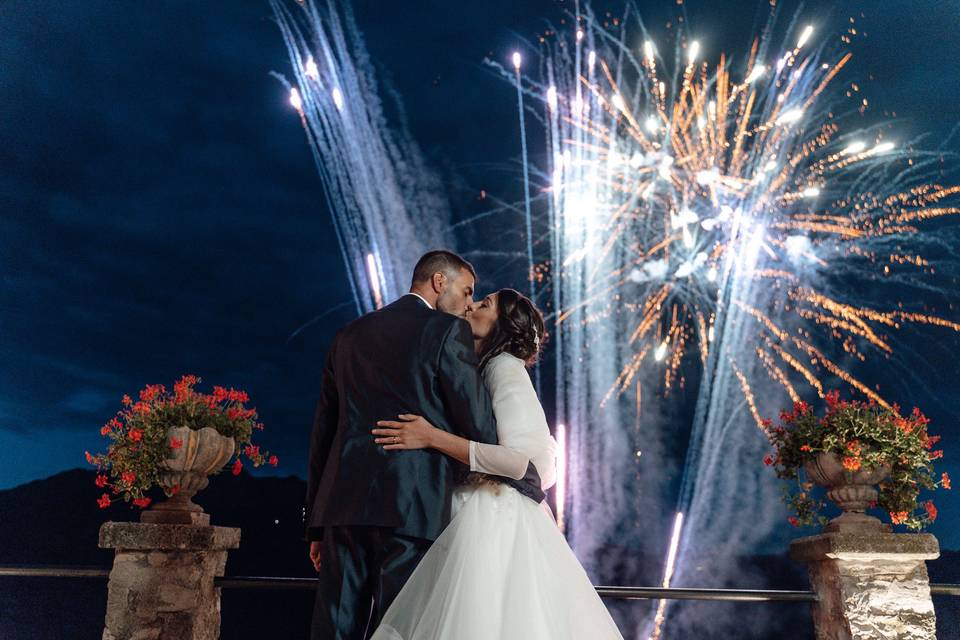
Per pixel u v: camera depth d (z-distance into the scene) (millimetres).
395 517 2148
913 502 3715
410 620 2096
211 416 3693
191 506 3645
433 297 2580
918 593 3564
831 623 3643
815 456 3807
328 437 2490
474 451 2221
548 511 2488
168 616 3436
